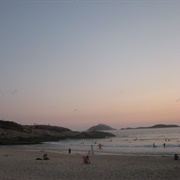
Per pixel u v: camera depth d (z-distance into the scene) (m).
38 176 22.72
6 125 138.12
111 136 156.38
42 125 172.12
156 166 30.05
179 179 21.25
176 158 39.72
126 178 22.00
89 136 147.25
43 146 91.56
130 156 47.38
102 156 47.28
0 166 29.38
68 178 22.02
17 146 94.06
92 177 22.56
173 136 144.25
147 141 105.31
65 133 155.25
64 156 46.38
